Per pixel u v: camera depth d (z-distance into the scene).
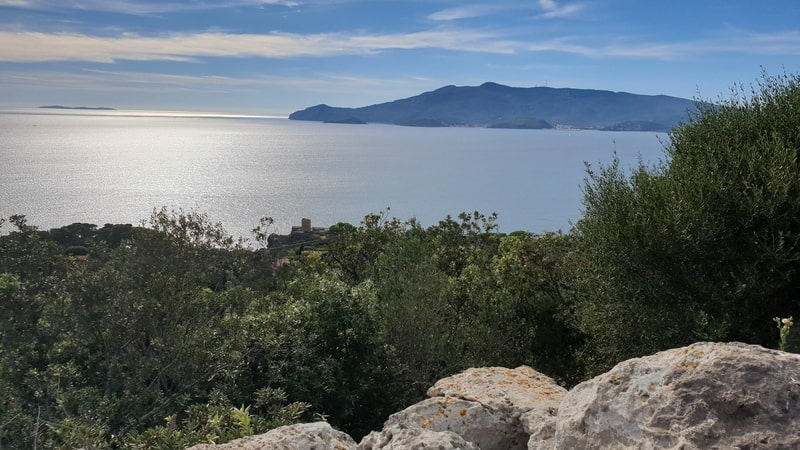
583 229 14.70
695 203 12.57
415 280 17.94
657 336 12.69
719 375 3.43
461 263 26.70
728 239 12.65
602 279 13.91
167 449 7.02
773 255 11.61
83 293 17.28
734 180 12.59
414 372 16.77
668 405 3.45
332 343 15.55
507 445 5.84
